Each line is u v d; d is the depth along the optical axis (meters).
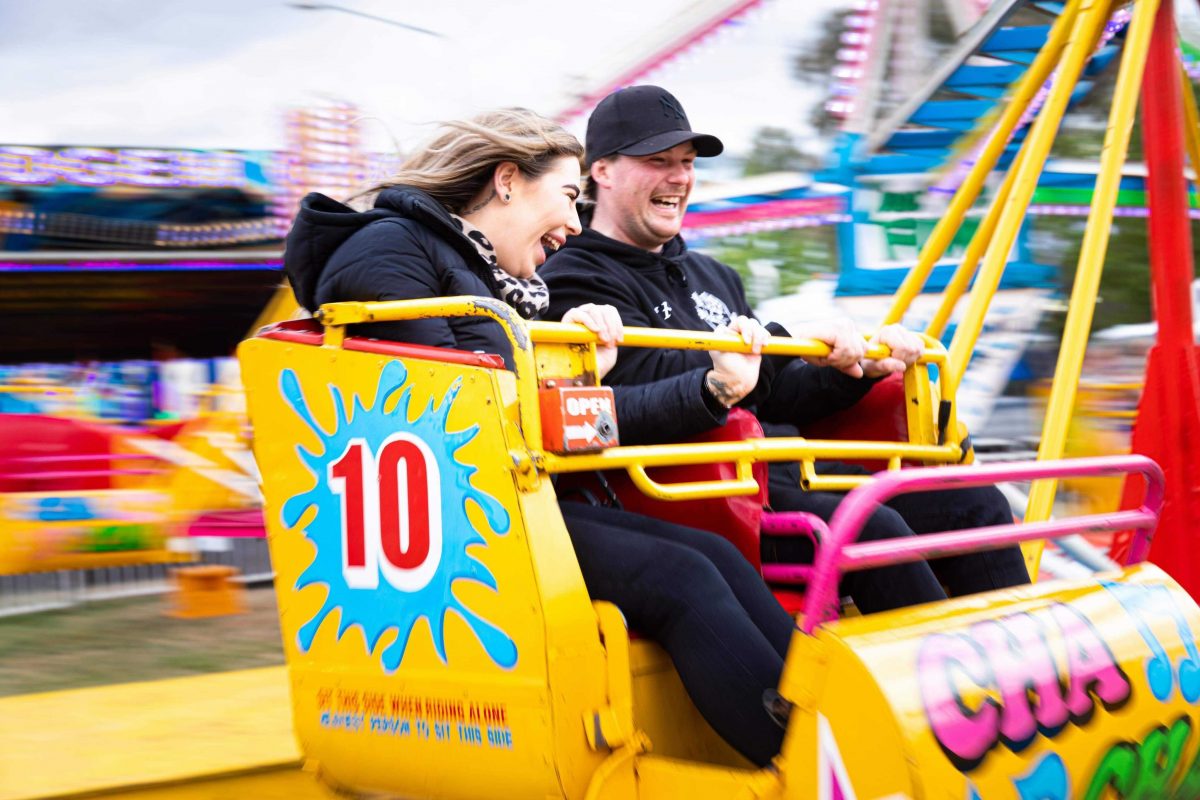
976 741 1.90
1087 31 4.21
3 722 2.96
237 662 5.20
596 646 2.08
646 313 2.95
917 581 2.54
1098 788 2.12
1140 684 2.24
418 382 2.19
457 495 2.13
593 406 2.13
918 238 9.12
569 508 2.40
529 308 2.69
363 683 2.34
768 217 9.06
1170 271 4.09
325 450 2.38
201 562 7.28
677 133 2.95
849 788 1.87
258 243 7.82
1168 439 4.03
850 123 9.00
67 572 6.96
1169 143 4.11
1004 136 4.50
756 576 2.33
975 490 2.87
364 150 7.59
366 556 2.31
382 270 2.40
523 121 2.68
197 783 2.55
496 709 2.10
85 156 7.53
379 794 2.39
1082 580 2.41
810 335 2.72
